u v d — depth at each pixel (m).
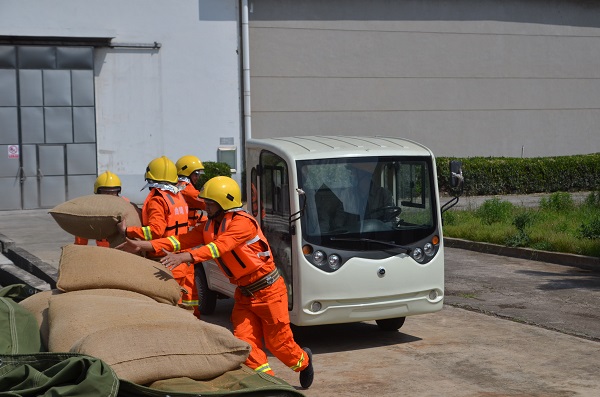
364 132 28.75
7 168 25.42
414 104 29.31
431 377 7.84
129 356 4.98
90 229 8.18
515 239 15.98
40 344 5.59
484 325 10.02
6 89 25.25
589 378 7.70
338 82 28.34
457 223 18.89
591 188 29.80
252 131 27.62
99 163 26.38
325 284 8.62
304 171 8.75
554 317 10.34
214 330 5.26
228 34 27.30
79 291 6.20
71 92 25.84
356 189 8.93
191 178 10.32
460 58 29.86
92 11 26.03
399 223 9.05
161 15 26.72
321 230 8.70
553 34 31.30
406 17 29.00
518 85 30.84
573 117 31.91
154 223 8.31
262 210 9.41
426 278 9.11
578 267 14.20
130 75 26.56
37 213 25.11
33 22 25.45
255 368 6.79
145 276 6.45
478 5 29.97
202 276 10.99
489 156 30.50
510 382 7.61
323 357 8.72
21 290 7.24
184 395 4.80
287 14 27.73
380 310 8.90
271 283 6.95
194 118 27.19
